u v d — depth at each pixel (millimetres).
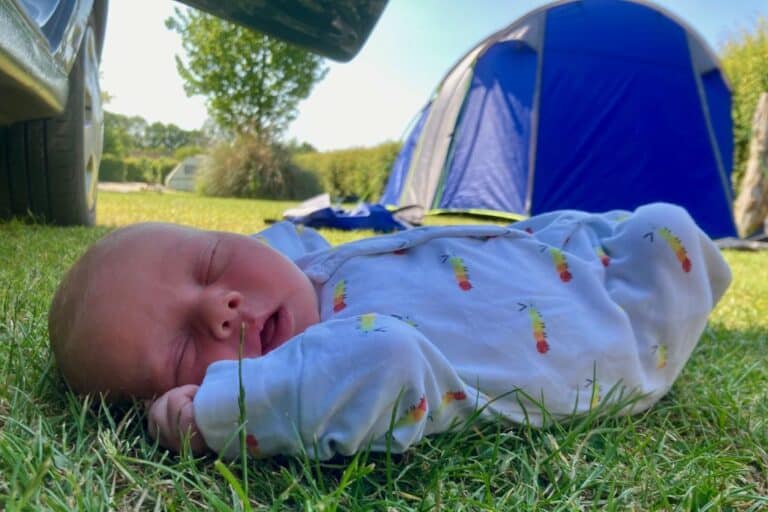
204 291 289
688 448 311
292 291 319
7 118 509
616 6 1958
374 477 263
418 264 356
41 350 349
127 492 223
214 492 234
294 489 239
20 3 392
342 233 1481
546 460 277
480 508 240
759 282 1000
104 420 286
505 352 320
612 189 1913
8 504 188
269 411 249
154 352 278
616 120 1912
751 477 293
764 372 443
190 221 1431
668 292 365
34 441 234
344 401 245
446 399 279
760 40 2727
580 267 365
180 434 255
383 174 4609
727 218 1898
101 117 1014
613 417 335
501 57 2074
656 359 365
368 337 250
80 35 542
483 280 345
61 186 917
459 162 2164
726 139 1974
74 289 292
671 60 1917
